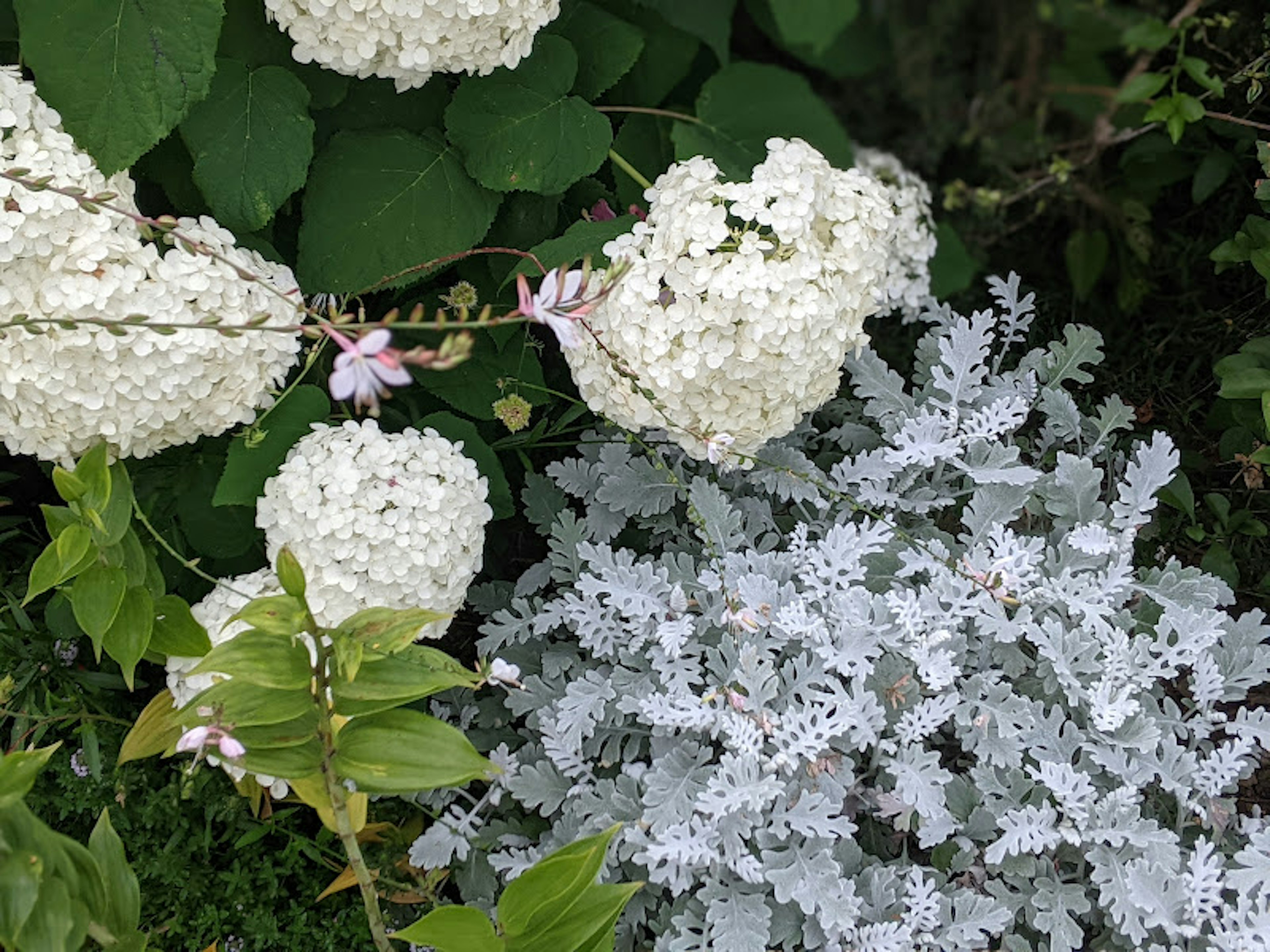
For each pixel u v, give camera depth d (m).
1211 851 1.11
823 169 1.13
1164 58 1.40
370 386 0.87
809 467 1.24
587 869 0.96
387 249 1.15
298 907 1.12
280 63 1.14
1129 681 1.16
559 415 1.32
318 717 0.95
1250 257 1.27
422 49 1.09
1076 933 1.08
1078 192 1.44
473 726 1.23
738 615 1.10
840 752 1.16
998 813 1.13
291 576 0.89
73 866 0.92
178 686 1.07
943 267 1.41
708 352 1.10
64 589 1.03
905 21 1.41
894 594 1.17
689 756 1.13
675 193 1.12
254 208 1.11
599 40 1.21
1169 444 1.20
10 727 1.14
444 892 1.20
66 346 1.02
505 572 1.33
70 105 1.04
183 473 1.16
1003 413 1.22
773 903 1.11
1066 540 1.21
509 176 1.16
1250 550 1.31
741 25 1.35
